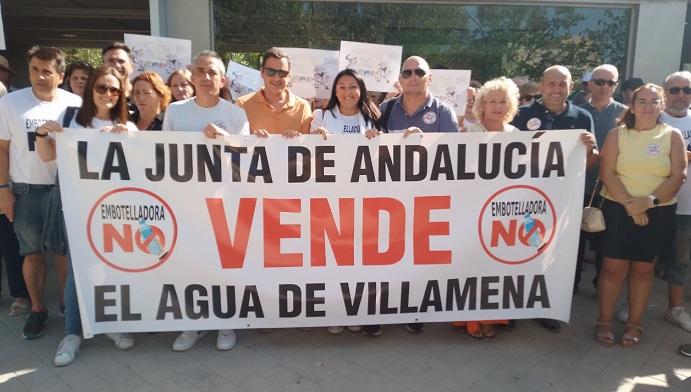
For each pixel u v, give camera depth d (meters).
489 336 3.85
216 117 3.65
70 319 3.59
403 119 3.96
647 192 3.59
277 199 3.57
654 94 3.52
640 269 3.75
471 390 3.22
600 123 4.61
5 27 11.78
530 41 6.95
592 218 3.66
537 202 3.67
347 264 3.65
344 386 3.24
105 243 3.48
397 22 6.87
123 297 3.53
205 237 3.54
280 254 3.61
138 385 3.23
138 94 4.02
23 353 3.61
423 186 3.63
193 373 3.37
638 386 3.30
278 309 3.65
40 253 3.89
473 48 6.96
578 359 3.61
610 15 6.84
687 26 7.17
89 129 3.40
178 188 3.50
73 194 3.41
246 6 6.68
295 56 4.86
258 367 3.45
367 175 3.59
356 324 3.71
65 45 15.55
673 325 4.18
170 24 6.53
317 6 6.75
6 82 5.72
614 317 4.30
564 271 3.75
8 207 3.75
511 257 3.71
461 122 4.92
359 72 4.83
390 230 3.65
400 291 3.70
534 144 3.62
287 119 4.07
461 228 3.67
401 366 3.47
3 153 3.71
